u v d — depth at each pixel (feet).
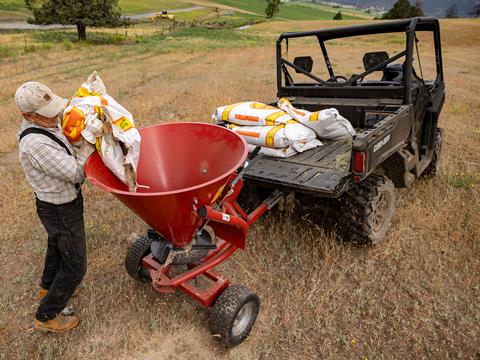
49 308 9.89
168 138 10.79
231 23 248.52
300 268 12.57
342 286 11.71
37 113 8.11
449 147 22.24
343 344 9.86
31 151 8.18
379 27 14.44
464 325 10.18
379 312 10.75
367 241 12.60
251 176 11.89
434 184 17.57
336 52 80.48
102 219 15.87
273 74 51.55
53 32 147.84
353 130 14.16
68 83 49.52
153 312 11.00
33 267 12.94
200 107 33.06
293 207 13.99
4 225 15.39
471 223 14.33
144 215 8.79
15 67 65.72
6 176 20.62
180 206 8.48
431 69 47.29
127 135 8.50
